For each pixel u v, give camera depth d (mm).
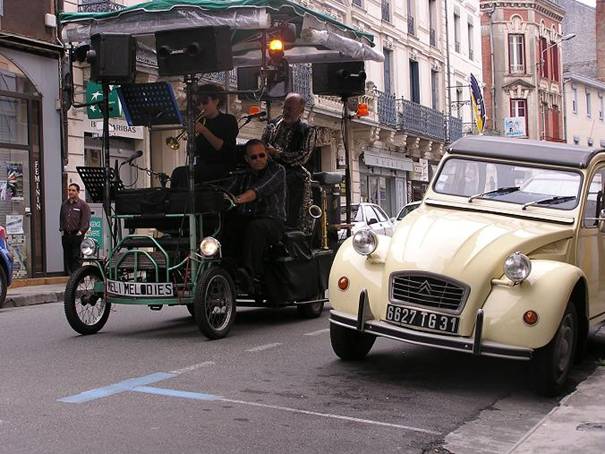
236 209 9945
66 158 19703
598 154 8109
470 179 8297
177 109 9578
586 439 5395
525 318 6508
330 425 5949
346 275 7410
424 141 39469
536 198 7887
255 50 11648
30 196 19047
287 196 10969
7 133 18641
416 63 40156
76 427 5707
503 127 57312
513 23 57688
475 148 8430
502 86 57375
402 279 6965
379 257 7332
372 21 35031
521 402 6734
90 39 9773
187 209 9289
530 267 6543
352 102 31219
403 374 7668
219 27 9062
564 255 7348
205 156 10391
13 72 18797
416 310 6848
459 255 6832
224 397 6648
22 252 18828
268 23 9242
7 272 14047
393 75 37312
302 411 6309
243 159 10367
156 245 9430
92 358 8188
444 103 43406
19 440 5391
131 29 9516
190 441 5453
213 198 9234
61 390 6777
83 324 9695
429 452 5418
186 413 6133
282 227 10258
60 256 19672
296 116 11023
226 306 9547
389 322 7008
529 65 57875
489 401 6750
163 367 7746
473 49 48906
